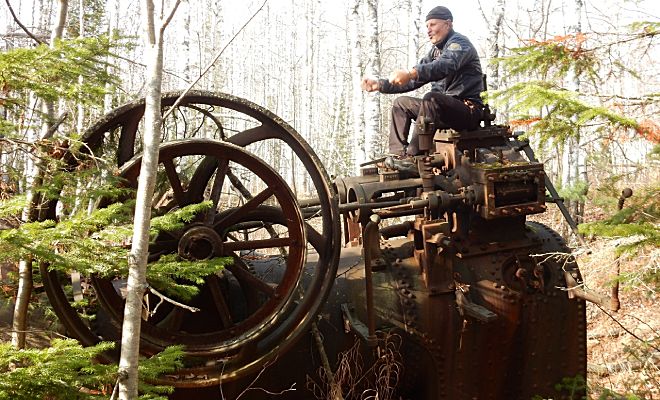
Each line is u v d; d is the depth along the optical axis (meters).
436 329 4.45
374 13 12.01
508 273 4.67
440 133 4.88
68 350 2.44
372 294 4.11
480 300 4.52
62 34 4.05
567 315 4.73
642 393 4.25
